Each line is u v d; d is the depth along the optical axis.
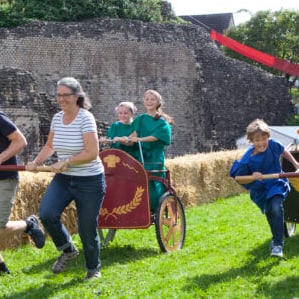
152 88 37.69
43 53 35.44
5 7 36.34
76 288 6.76
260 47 50.84
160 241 8.48
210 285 6.75
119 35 36.94
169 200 8.70
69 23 36.12
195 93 38.75
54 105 29.95
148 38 37.53
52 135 7.28
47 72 35.53
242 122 40.00
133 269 7.61
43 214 6.84
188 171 14.12
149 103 8.85
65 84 6.82
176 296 6.38
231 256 8.10
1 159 6.89
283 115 41.75
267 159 7.79
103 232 10.26
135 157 8.95
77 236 9.88
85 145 6.81
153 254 8.52
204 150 38.75
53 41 35.59
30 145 29.00
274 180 7.84
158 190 8.70
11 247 9.20
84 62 36.25
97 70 36.50
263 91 40.91
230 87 39.72
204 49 39.03
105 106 36.75
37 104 29.34
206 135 38.81
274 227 7.76
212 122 38.84
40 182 9.87
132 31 37.25
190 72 38.53
